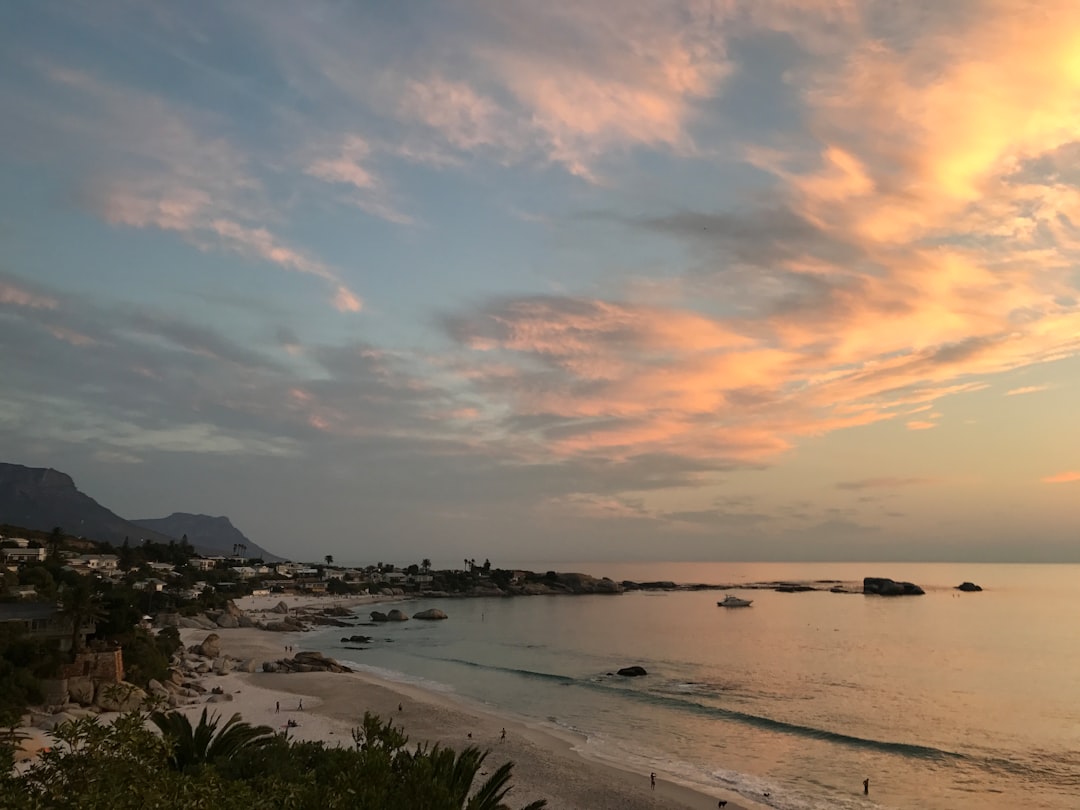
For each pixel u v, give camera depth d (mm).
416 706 76500
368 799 17500
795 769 56000
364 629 186125
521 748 60531
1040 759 59250
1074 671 107250
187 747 31797
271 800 17125
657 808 46125
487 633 174000
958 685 95562
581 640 156000
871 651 131250
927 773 55219
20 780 13203
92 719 13945
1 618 64375
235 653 123688
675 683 98000
